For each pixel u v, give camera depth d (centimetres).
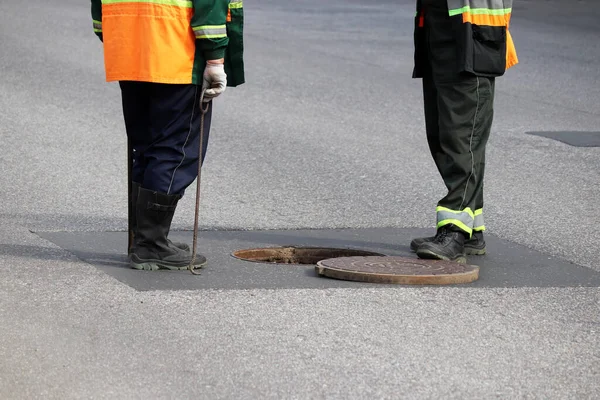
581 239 1634
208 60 1347
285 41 3950
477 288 1338
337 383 1000
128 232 1483
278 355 1069
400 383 1004
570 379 1029
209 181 1966
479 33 1474
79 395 959
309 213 1762
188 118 1369
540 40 4244
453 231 1487
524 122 2656
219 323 1163
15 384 979
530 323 1198
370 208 1811
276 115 2633
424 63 1555
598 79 3347
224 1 1335
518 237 1645
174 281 1326
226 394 970
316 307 1232
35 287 1279
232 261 1443
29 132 2322
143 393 967
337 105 2789
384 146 2323
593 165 2200
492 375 1033
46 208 1736
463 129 1495
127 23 1339
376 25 4553
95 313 1187
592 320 1216
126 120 1416
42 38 3684
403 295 1292
